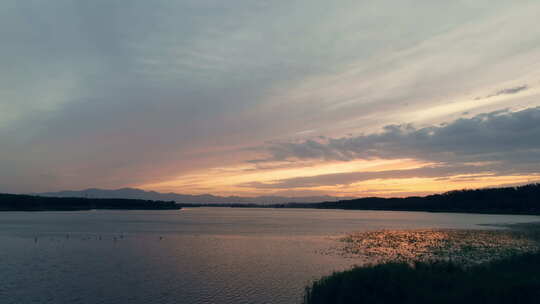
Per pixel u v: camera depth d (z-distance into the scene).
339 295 24.72
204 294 33.59
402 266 28.62
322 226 126.50
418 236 80.31
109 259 52.44
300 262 49.56
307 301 27.34
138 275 41.47
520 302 20.80
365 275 26.20
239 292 34.28
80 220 156.25
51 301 31.56
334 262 49.22
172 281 38.62
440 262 32.62
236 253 58.31
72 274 41.94
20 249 61.88
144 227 117.06
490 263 35.00
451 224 131.00
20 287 35.94
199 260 51.72
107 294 33.62
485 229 100.12
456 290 23.48
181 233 94.69
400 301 23.03
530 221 147.62
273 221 172.12
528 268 30.05
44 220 151.25
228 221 169.62
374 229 108.62
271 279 39.38
